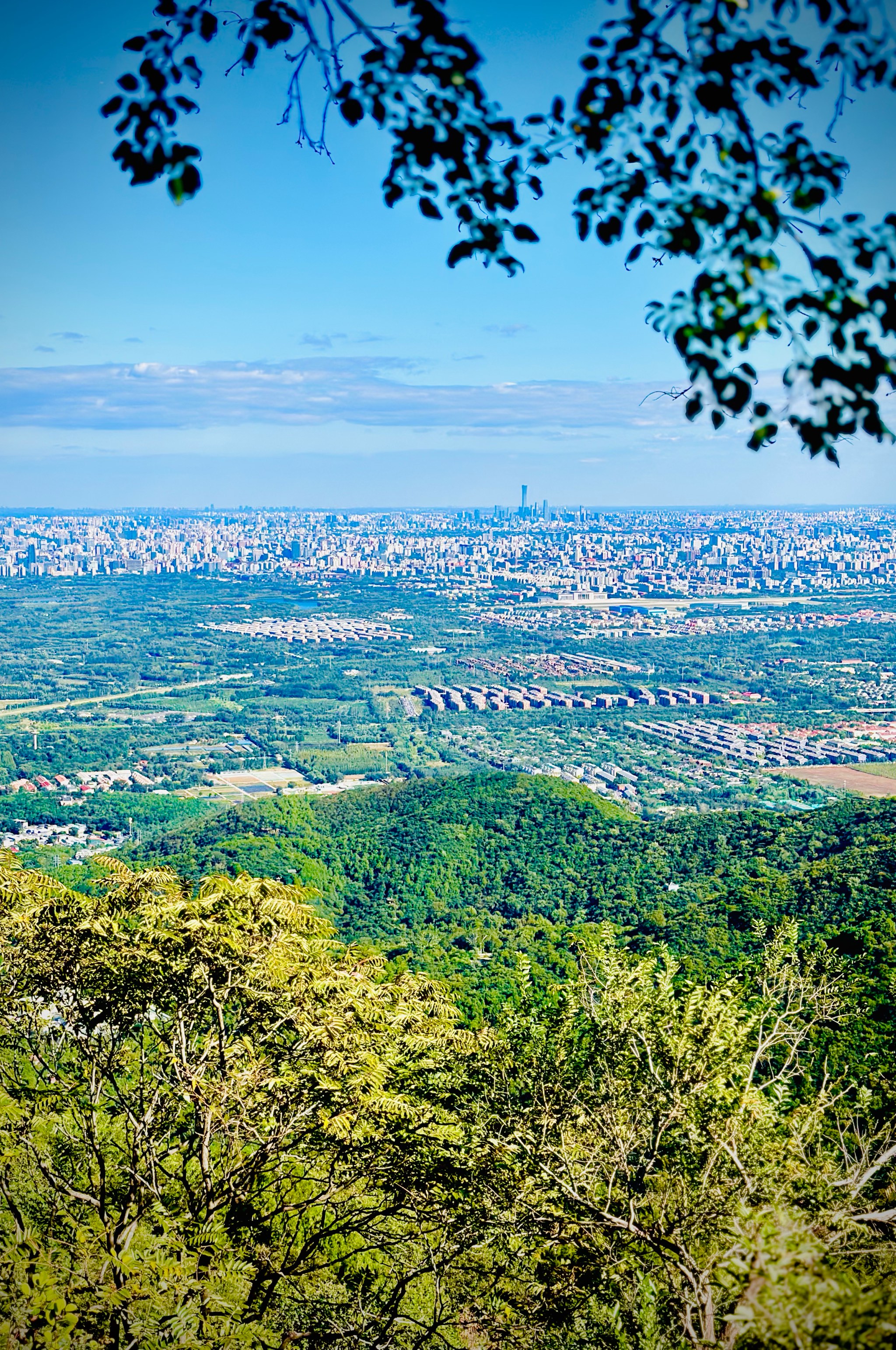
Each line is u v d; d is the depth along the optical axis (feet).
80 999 31.24
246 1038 31.24
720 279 12.28
